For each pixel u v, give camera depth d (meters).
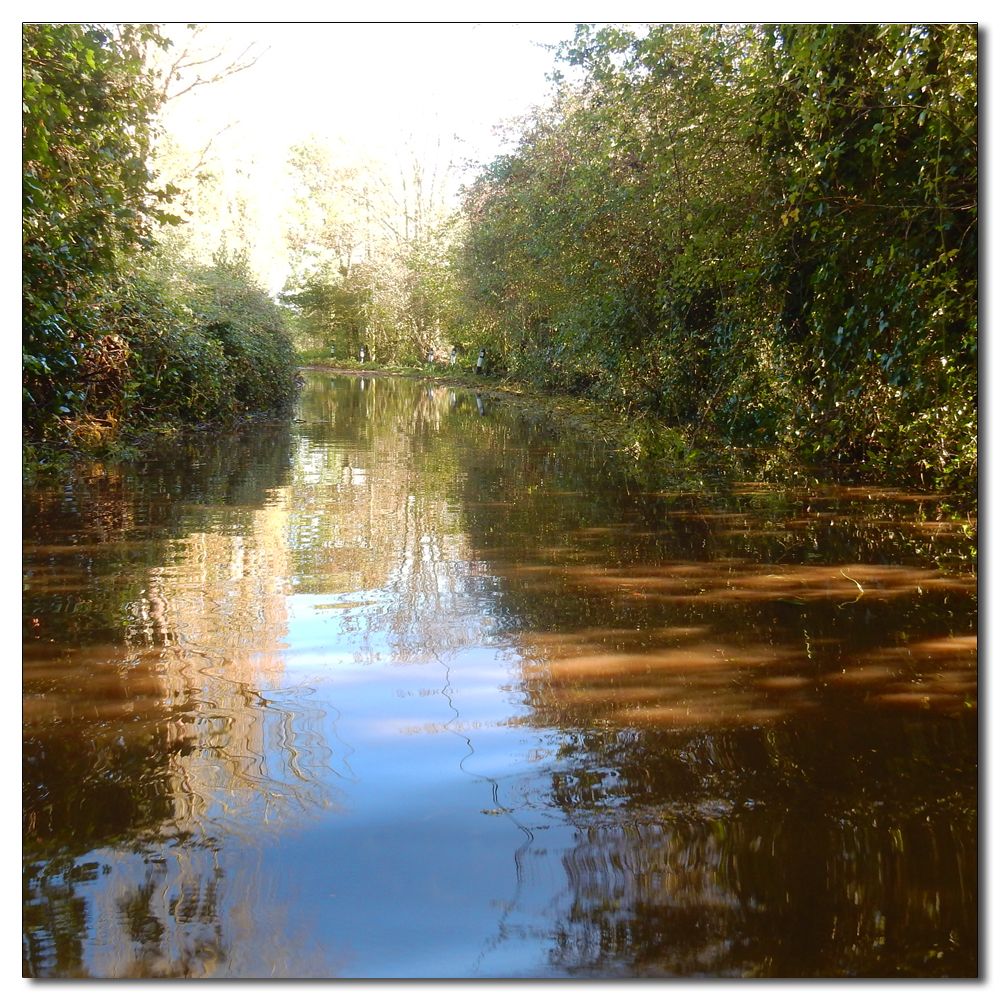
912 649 3.35
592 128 11.80
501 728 2.67
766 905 1.81
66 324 8.66
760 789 2.29
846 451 8.30
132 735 2.60
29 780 2.31
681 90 9.33
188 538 5.35
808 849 2.01
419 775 2.37
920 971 1.64
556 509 6.46
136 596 4.07
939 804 2.21
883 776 2.36
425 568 4.65
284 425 14.02
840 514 6.09
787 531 5.55
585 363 15.79
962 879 1.89
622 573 4.54
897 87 5.79
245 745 2.53
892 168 6.41
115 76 8.31
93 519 5.90
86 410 9.84
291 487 7.43
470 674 3.12
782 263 8.55
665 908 1.81
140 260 11.52
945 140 5.74
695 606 3.93
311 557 4.88
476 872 1.92
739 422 9.98
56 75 7.37
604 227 12.59
